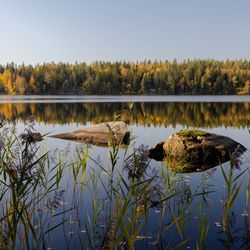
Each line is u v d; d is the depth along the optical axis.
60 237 5.55
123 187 7.84
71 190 7.69
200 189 7.92
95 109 39.09
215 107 42.41
